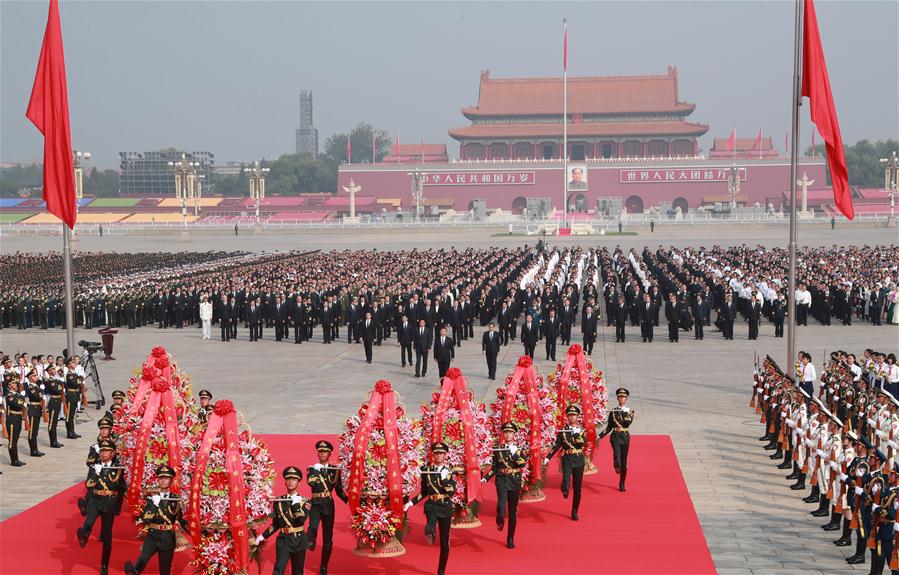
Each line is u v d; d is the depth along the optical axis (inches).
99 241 5004.9
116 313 2044.8
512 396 722.8
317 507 600.7
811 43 1082.7
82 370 1099.3
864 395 916.0
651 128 7539.4
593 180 6953.7
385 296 1777.8
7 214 7175.2
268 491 595.8
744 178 6825.8
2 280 2728.8
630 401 1157.1
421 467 622.5
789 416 839.1
